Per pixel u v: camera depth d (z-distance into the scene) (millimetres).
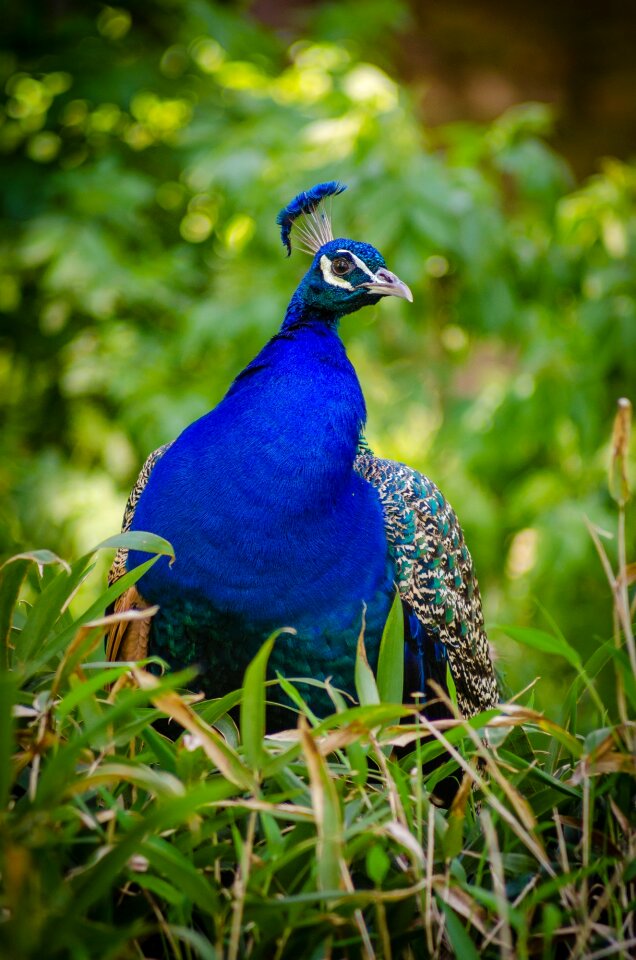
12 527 10984
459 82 18859
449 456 11938
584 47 19672
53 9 13258
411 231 10625
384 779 4047
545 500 11562
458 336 12219
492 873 3834
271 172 11055
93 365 11492
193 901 3580
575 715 4473
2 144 12398
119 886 3764
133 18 13117
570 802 4395
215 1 14234
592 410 11234
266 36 13211
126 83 12133
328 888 3492
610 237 11867
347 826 3734
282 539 5227
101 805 4020
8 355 12711
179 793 3570
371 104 11461
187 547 5246
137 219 11680
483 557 11539
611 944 3857
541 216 11664
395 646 4492
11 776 3537
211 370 11461
